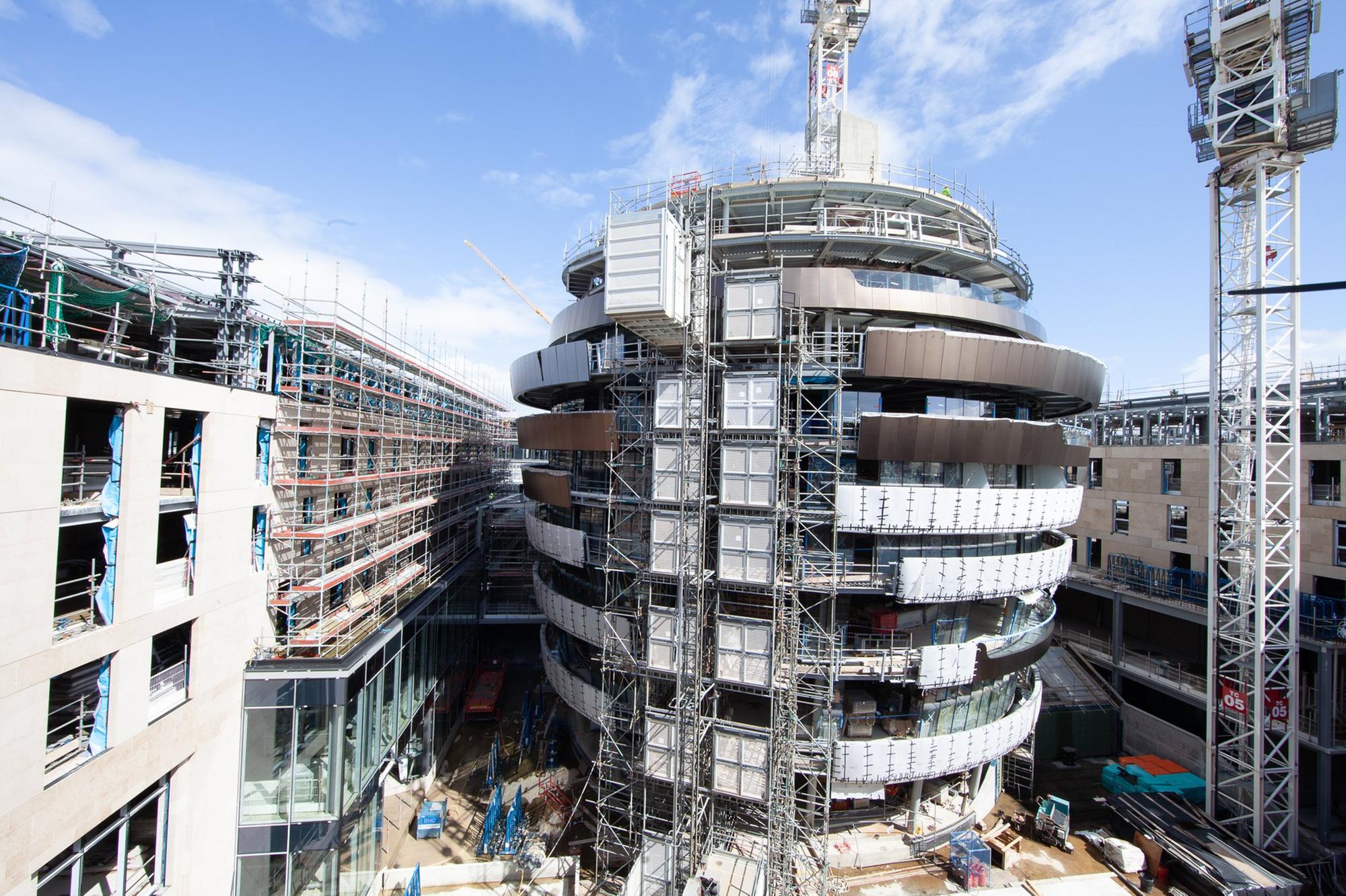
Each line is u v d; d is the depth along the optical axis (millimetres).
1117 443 60438
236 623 20625
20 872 13203
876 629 24578
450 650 38281
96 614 15945
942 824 27062
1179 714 40375
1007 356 22969
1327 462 34250
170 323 21703
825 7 37469
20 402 13453
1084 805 31172
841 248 26109
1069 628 50375
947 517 23031
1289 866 25578
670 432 23469
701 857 23422
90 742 15461
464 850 26734
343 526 24781
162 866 17812
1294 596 28797
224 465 20000
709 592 24891
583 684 28656
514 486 83125
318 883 20641
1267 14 27906
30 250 16109
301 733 21000
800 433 23422
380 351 29969
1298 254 29266
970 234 29906
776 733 22250
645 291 19734
